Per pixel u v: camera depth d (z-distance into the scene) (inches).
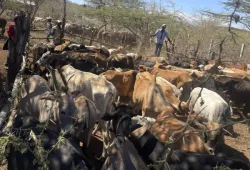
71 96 257.6
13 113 254.1
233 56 927.0
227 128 374.9
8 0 697.6
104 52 568.1
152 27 1151.0
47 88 283.3
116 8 1178.6
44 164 173.6
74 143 198.5
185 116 273.9
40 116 262.8
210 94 373.4
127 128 215.8
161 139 235.1
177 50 941.8
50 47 506.3
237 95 483.2
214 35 1052.5
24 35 358.3
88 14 1296.8
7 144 185.0
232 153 351.3
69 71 335.6
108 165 193.3
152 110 317.7
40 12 1391.5
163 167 186.7
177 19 1175.0
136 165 189.2
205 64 642.2
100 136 319.9
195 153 205.9
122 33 1162.6
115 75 390.9
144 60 614.5
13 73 360.2
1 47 757.3
